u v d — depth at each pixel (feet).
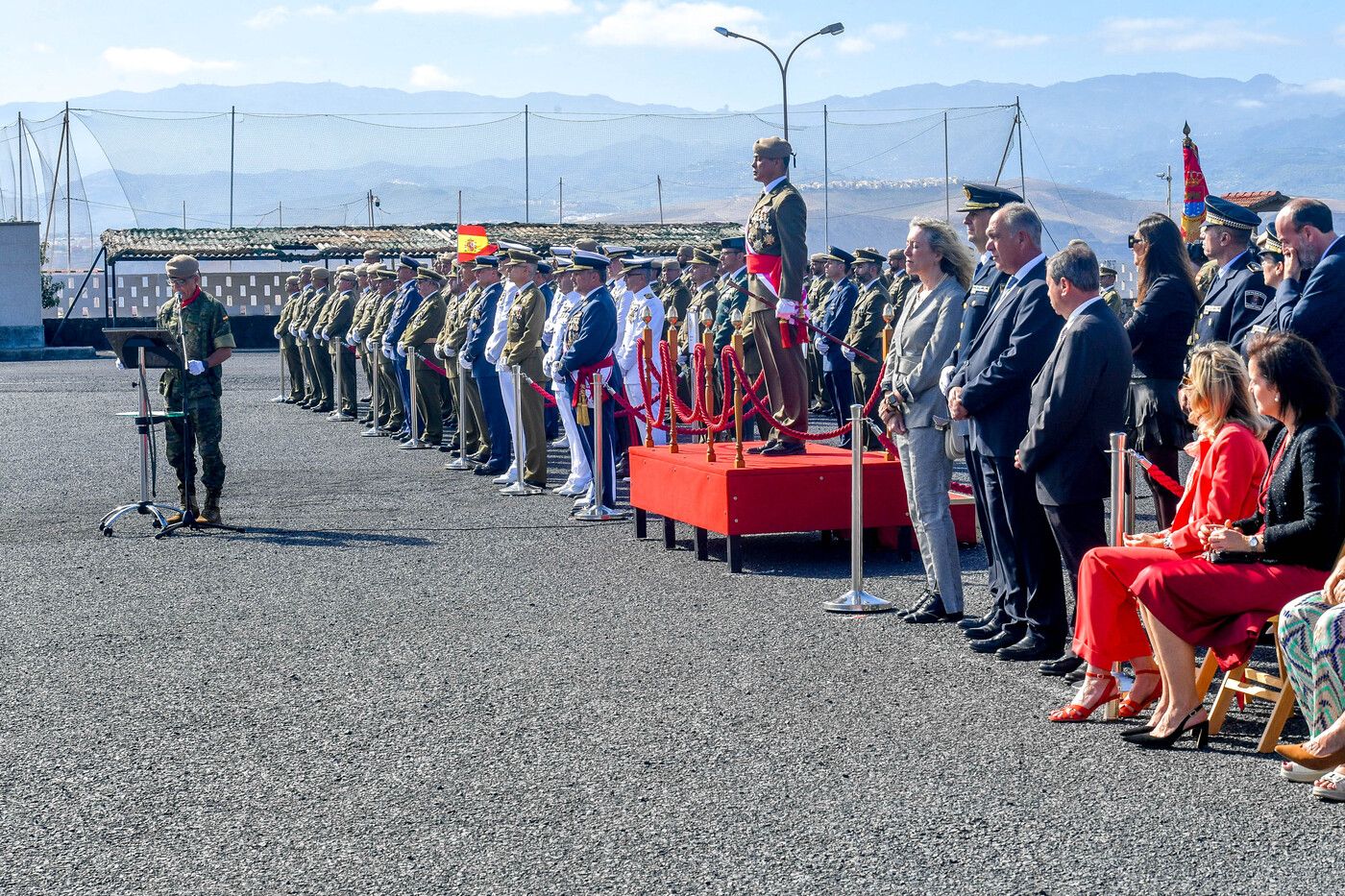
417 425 58.90
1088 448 22.43
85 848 16.30
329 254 142.51
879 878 15.08
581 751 19.48
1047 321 23.98
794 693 22.24
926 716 20.95
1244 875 15.03
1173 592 19.19
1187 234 42.83
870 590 29.99
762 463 32.94
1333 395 19.21
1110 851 15.72
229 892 15.02
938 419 26.40
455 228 156.56
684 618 27.45
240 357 130.31
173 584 31.17
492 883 15.12
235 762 19.26
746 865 15.46
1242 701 20.71
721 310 53.16
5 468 51.85
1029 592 24.35
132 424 67.51
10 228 127.34
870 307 56.08
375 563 33.47
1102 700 20.56
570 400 44.16
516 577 31.71
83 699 22.39
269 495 45.21
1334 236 25.31
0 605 29.17
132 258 140.56
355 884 15.16
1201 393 20.66
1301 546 18.81
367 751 19.63
